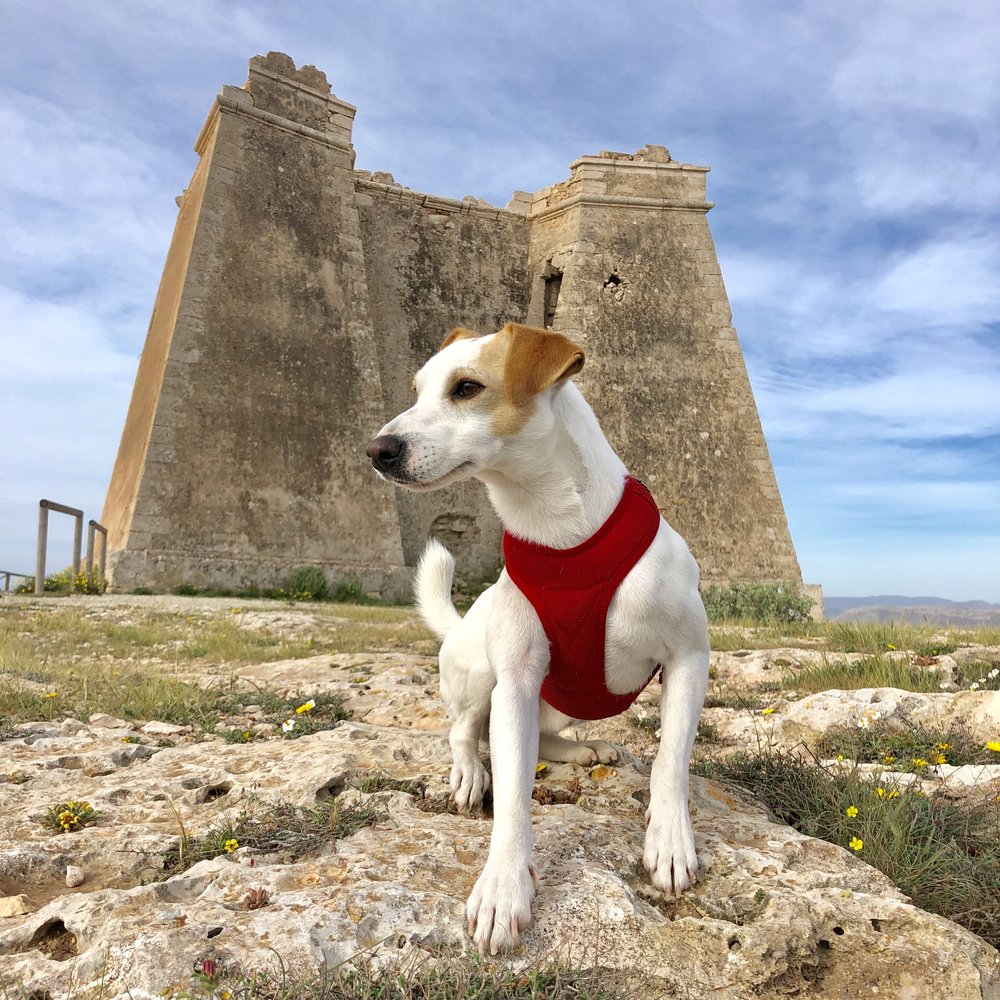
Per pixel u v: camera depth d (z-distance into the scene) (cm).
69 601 1374
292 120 2194
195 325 1923
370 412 2144
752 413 2398
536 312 2584
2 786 321
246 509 1900
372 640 970
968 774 342
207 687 577
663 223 2519
